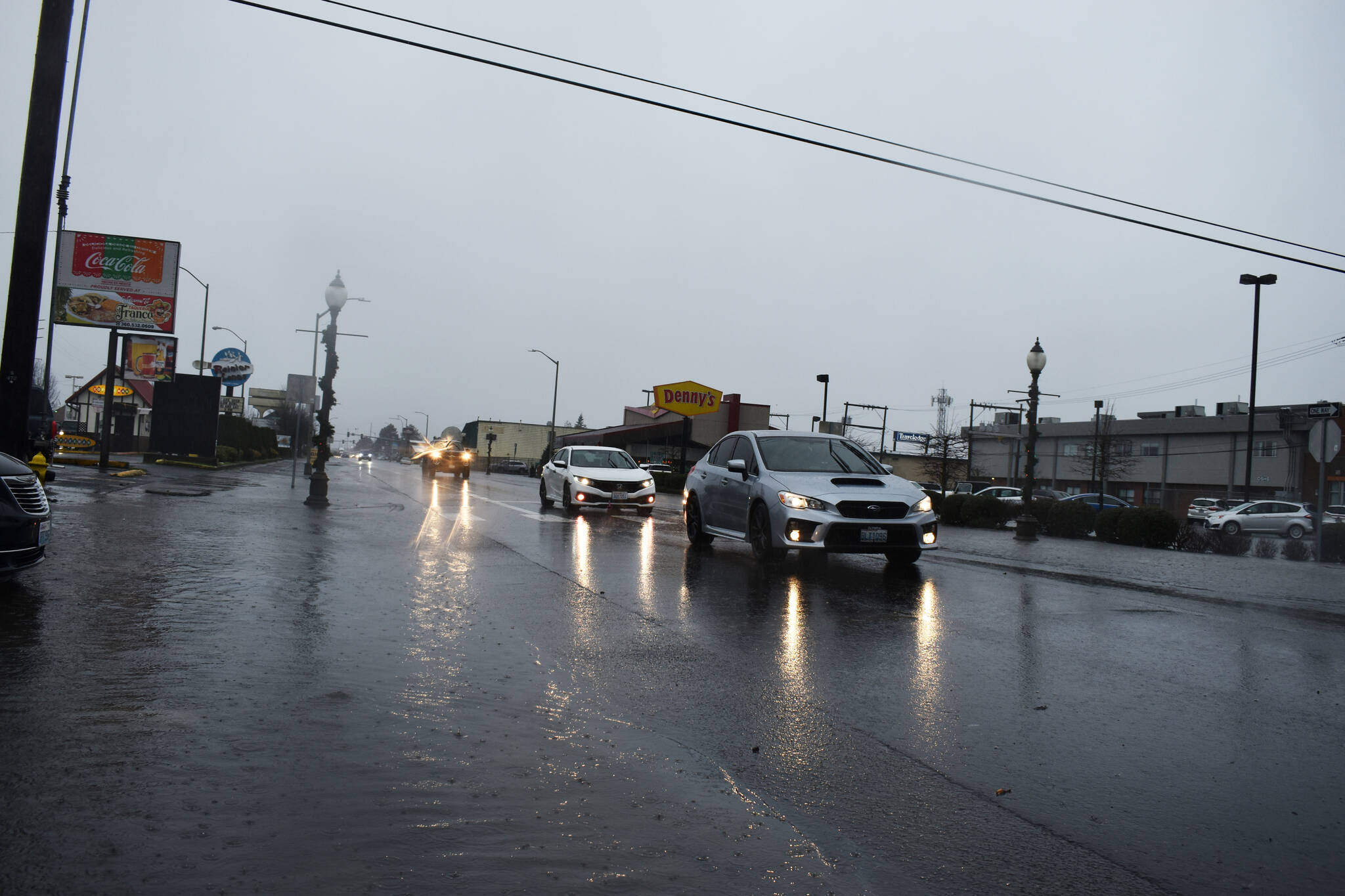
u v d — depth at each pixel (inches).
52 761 133.8
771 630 270.5
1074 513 798.5
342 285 685.9
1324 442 645.3
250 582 314.3
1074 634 277.0
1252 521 1346.0
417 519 642.8
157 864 103.0
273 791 126.6
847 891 106.2
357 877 102.7
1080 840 124.0
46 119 407.2
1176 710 193.0
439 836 114.6
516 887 102.0
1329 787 147.6
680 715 179.0
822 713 183.9
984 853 118.8
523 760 145.3
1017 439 2829.7
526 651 230.4
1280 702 201.9
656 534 604.7
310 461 936.9
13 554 252.7
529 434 3902.6
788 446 456.8
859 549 394.0
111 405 979.3
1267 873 115.1
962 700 197.5
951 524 951.6
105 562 340.5
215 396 1385.3
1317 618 322.0
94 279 978.1
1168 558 544.4
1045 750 163.6
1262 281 1457.9
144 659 199.6
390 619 263.3
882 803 135.6
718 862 111.9
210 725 154.8
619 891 102.7
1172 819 132.6
